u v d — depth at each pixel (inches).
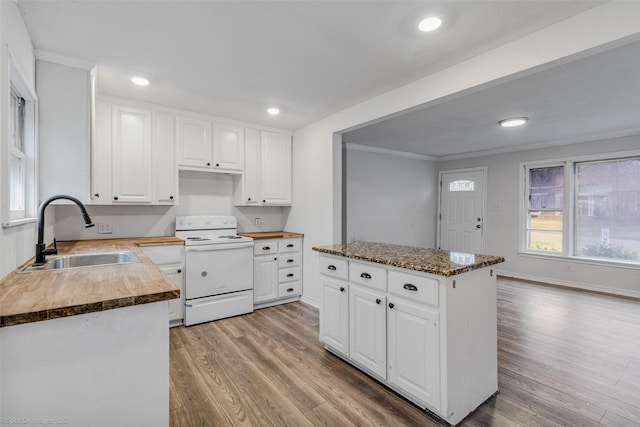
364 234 214.5
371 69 92.9
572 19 67.2
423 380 71.1
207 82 102.7
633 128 160.1
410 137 184.1
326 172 140.0
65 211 119.3
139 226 133.8
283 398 77.0
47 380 42.0
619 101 120.4
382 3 63.6
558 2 62.5
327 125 139.2
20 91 71.6
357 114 123.4
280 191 158.4
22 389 40.8
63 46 79.4
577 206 187.8
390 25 71.1
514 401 76.5
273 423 68.2
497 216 220.7
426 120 147.2
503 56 79.2
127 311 46.5
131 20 69.1
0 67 51.7
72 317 43.2
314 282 147.6
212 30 73.3
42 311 39.4
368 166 215.9
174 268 121.2
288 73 96.1
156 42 78.4
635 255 168.2
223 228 147.7
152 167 123.3
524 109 130.1
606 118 143.2
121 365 46.3
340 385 82.8
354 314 89.4
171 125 127.9
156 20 69.3
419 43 78.7
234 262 133.3
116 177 115.9
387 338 79.8
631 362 95.2
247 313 137.3
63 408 43.1
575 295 168.6
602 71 94.2
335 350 98.2
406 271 74.6
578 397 77.9
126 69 93.0
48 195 80.9
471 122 150.6
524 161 206.8
